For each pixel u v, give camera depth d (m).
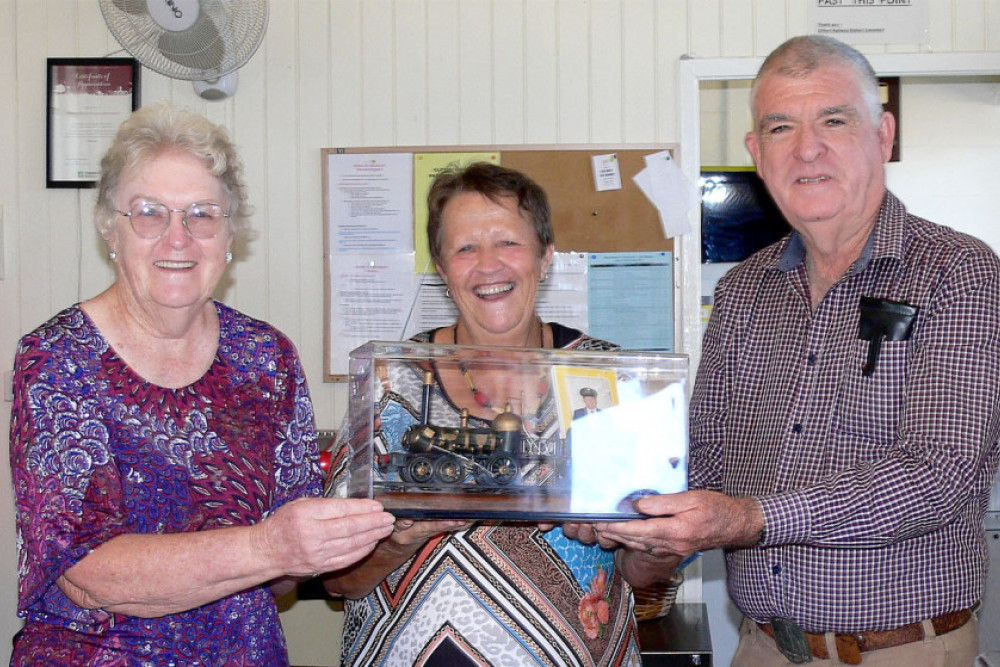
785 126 1.82
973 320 1.63
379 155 3.22
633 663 1.72
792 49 1.86
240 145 3.25
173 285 1.48
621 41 3.19
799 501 1.57
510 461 1.54
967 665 1.75
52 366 1.44
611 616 1.67
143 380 1.50
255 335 1.66
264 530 1.35
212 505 1.50
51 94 3.22
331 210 3.23
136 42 2.85
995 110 3.63
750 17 3.16
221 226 1.54
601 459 1.57
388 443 1.52
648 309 3.21
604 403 1.59
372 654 1.62
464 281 1.77
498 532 1.59
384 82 3.23
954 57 3.12
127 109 3.23
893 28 3.14
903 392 1.71
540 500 1.52
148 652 1.45
